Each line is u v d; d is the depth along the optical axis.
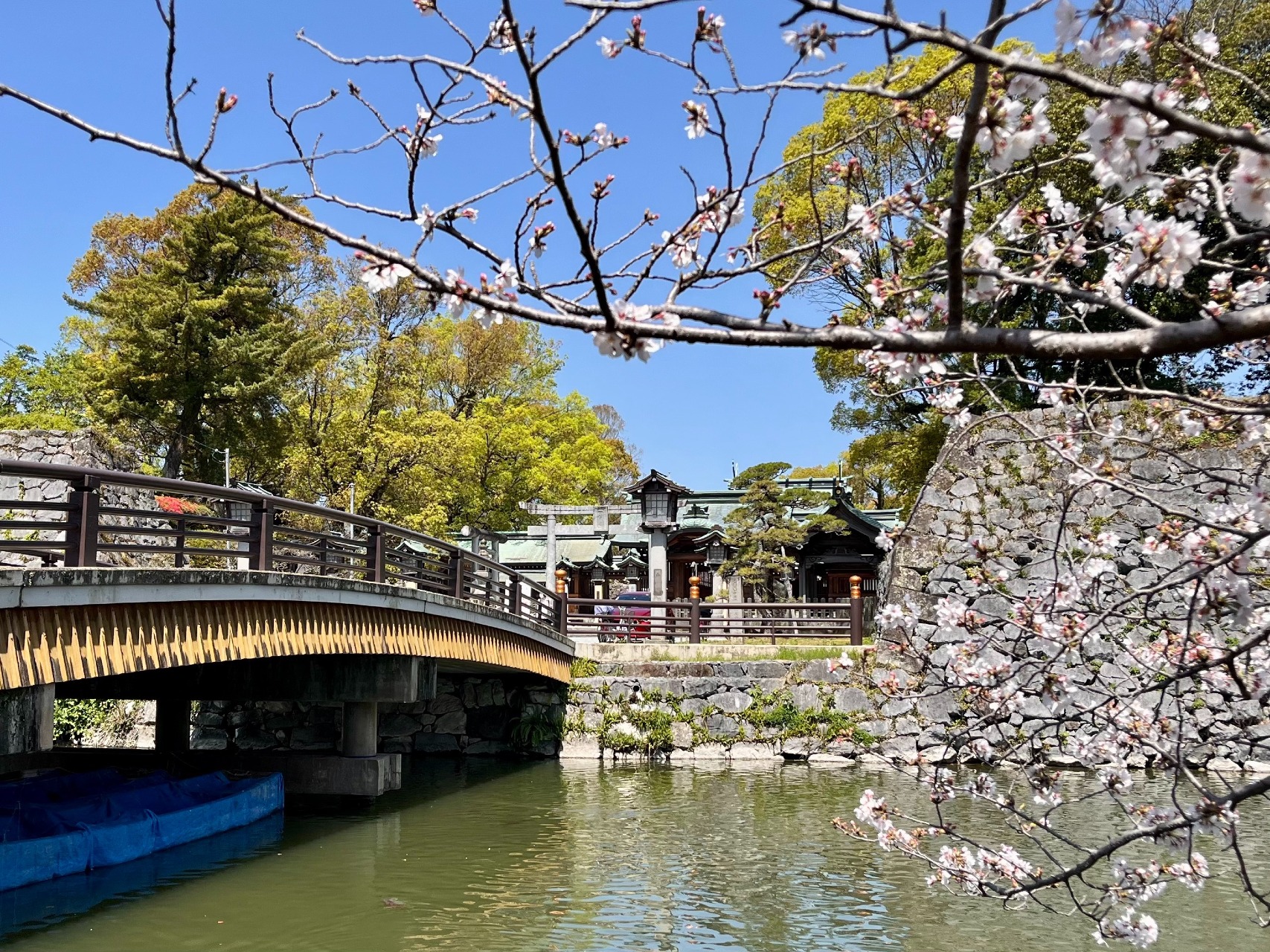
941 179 12.05
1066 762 18.75
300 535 12.73
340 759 16.34
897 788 17.66
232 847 12.80
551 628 21.48
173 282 29.53
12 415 36.84
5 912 9.80
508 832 14.20
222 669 16.14
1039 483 22.03
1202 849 12.54
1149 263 3.14
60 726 20.64
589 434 50.59
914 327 3.59
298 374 31.14
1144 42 2.68
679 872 11.96
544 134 2.51
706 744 21.80
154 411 29.17
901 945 9.35
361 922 9.84
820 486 39.69
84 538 9.16
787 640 24.88
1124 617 5.92
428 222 3.09
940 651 21.36
